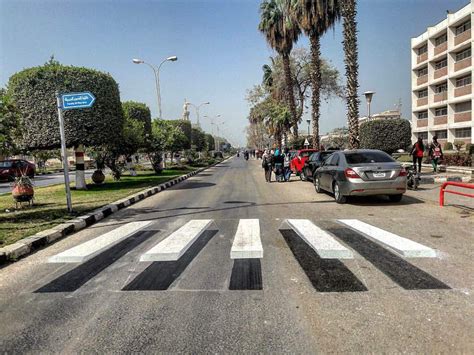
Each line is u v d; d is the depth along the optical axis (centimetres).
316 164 1650
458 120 3803
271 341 309
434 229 684
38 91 1514
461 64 3669
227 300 393
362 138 2450
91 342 319
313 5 2195
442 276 440
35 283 474
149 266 517
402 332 316
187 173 2756
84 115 1537
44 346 315
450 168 1880
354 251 554
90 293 429
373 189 981
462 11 3572
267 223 793
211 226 783
